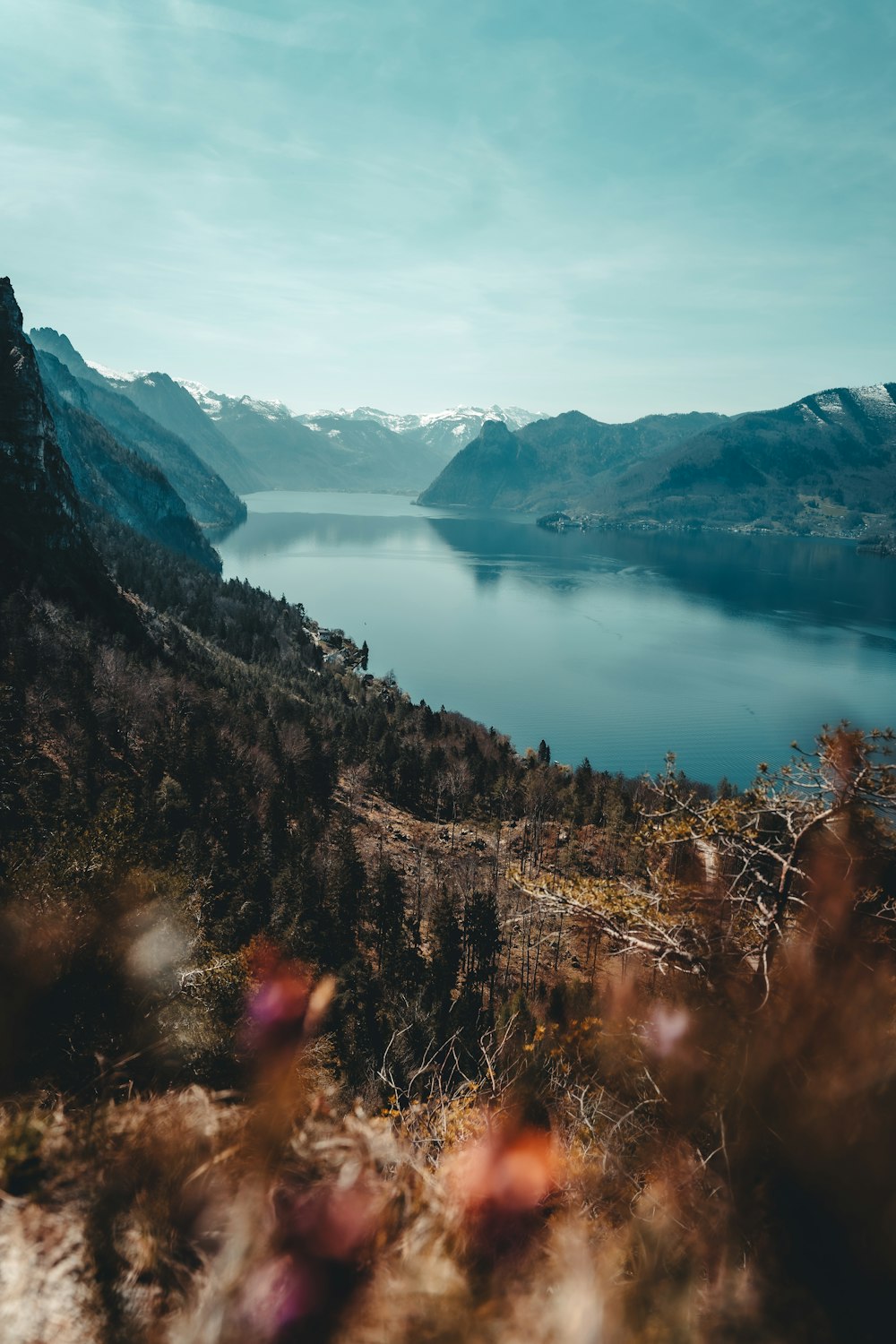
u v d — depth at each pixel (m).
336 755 95.75
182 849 39.91
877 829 4.30
